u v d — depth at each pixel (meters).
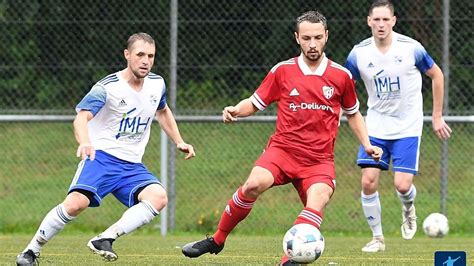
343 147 36.34
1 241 26.83
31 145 38.31
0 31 34.12
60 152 38.06
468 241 27.92
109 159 17.61
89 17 33.41
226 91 33.00
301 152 17.00
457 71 32.12
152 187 17.56
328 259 20.59
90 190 17.33
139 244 25.66
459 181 34.41
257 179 16.84
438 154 35.28
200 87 33.00
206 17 33.00
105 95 17.36
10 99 34.41
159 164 35.44
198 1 32.94
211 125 36.88
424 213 32.59
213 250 17.81
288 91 17.16
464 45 32.09
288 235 15.95
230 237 29.28
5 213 33.31
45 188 35.50
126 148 17.73
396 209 33.44
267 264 18.88
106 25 33.22
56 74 34.12
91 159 16.48
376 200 23.58
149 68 17.30
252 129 36.72
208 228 32.00
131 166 17.80
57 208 17.38
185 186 34.91
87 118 17.09
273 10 32.88
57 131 39.06
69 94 34.12
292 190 34.66
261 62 32.97
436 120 23.50
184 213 33.09
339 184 34.81
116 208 33.06
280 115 17.31
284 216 32.78
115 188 17.67
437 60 32.12
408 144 23.48
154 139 36.78
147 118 17.83
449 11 31.88
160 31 33.00
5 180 36.06
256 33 32.91
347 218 32.59
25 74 34.34
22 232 32.03
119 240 27.56
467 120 29.83
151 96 17.78
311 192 16.44
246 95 32.94
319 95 17.02
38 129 39.03
